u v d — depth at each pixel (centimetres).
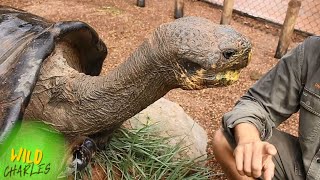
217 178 75
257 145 49
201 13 146
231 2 130
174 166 70
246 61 51
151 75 54
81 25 60
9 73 53
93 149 59
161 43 51
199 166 74
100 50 68
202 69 50
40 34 56
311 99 56
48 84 58
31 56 53
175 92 100
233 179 59
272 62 120
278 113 59
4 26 60
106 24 126
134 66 54
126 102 56
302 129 58
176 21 52
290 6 116
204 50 49
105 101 57
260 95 60
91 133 60
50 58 59
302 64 57
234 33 50
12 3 133
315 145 57
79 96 57
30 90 51
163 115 79
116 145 68
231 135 57
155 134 75
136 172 67
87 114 58
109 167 65
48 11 130
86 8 134
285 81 58
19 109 50
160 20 133
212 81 51
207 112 94
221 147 59
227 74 51
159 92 55
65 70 59
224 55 49
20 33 59
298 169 60
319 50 56
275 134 62
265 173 47
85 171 63
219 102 98
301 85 58
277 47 122
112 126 60
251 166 47
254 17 145
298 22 143
